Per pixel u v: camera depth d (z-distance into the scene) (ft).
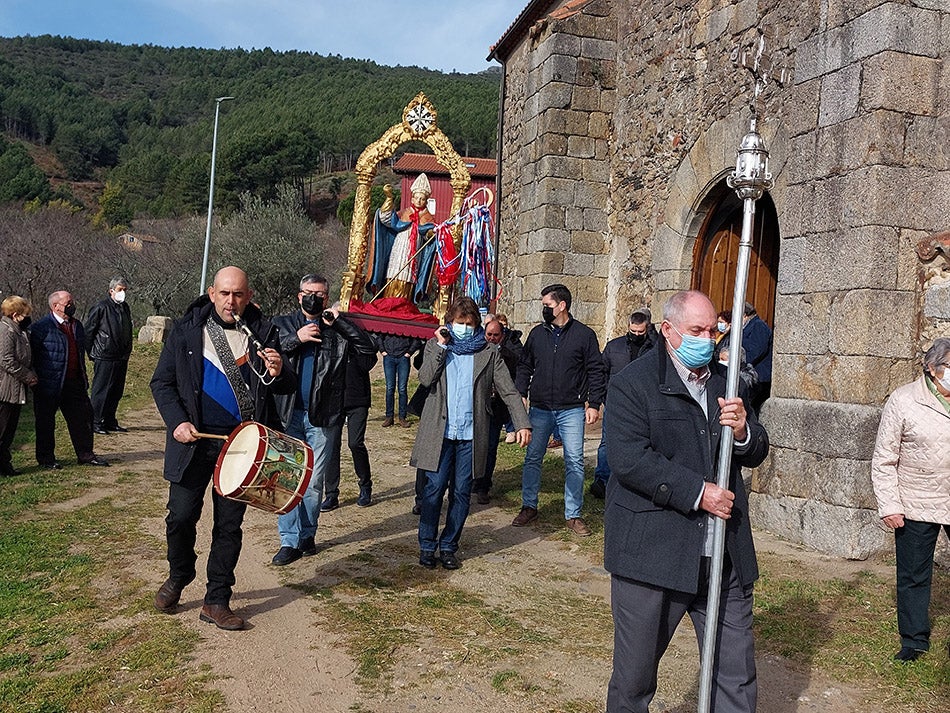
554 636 12.46
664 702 10.52
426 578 15.10
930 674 11.34
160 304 111.86
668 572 7.81
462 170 29.50
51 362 23.17
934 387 11.94
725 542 8.13
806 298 18.95
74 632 12.00
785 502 18.62
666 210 28.02
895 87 17.38
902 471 12.02
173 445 12.11
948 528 11.84
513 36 40.78
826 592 14.62
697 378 8.63
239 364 12.41
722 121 24.62
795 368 19.06
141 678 10.59
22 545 16.10
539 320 32.99
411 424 33.27
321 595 13.98
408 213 30.17
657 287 28.43
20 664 10.91
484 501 21.22
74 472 23.11
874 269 17.29
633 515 8.13
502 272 41.91
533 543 17.70
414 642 12.06
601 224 33.24
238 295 12.23
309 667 11.15
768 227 24.30
